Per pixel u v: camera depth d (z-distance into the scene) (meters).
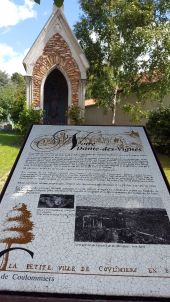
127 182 4.18
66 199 3.94
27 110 18.05
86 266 3.27
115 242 3.49
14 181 4.21
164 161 14.78
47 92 20.42
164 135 16.17
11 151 15.34
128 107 20.28
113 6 20.69
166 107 17.39
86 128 5.21
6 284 3.15
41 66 19.33
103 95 20.81
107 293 3.08
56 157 4.60
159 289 3.12
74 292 3.09
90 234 3.57
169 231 3.62
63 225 3.66
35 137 4.99
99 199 3.94
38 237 3.54
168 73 18.53
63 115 20.53
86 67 19.45
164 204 3.91
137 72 19.33
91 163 4.48
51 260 3.33
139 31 18.45
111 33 21.14
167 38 18.25
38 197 3.98
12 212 3.82
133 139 4.99
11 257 3.37
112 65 20.22
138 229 3.63
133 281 3.17
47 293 3.08
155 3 20.33
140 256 3.37
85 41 22.92
